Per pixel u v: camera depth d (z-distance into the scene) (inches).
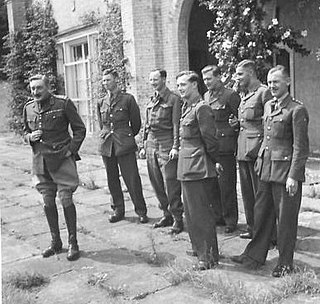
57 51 684.1
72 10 636.1
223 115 229.0
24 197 342.3
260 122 211.8
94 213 286.4
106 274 189.9
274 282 173.8
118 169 263.4
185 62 456.8
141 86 471.5
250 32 377.1
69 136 216.4
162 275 186.9
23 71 716.0
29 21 710.5
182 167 191.8
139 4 463.2
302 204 276.1
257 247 189.3
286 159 174.9
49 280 189.9
